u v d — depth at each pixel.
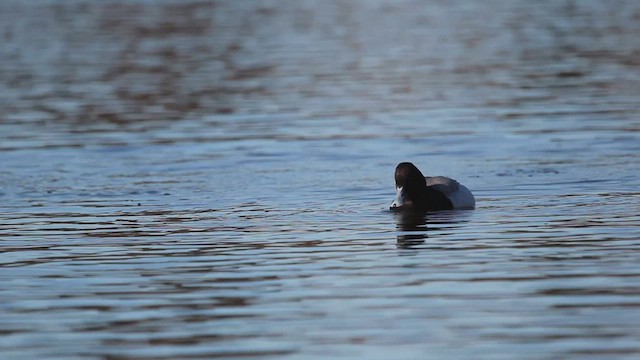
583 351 11.84
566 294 13.97
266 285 14.84
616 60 40.66
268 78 38.28
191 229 18.66
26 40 49.44
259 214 19.91
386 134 28.38
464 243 17.19
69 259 16.64
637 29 49.06
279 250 16.94
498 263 15.77
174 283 15.06
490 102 32.88
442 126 29.31
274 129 29.30
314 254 16.62
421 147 26.70
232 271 15.66
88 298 14.41
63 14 59.66
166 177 23.72
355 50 44.97
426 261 16.02
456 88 35.62
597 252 16.25
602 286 14.30
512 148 26.27
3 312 13.84
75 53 45.22
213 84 37.25
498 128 28.80
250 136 28.38
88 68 41.22
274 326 13.00
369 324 12.97
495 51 44.06
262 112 31.95
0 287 15.06
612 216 18.91
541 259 15.93
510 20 54.38
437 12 59.06
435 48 45.25
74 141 28.14
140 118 31.39
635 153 25.14
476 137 27.70
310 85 36.78
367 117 30.84
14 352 12.31
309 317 13.32
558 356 11.71
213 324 13.15
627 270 15.09
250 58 43.06
